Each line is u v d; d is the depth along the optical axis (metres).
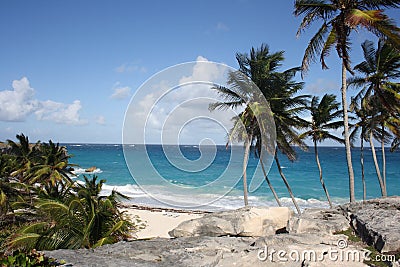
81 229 8.80
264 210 8.05
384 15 10.06
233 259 5.16
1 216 14.59
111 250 5.46
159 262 4.95
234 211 8.41
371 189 34.50
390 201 7.91
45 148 24.91
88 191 13.39
